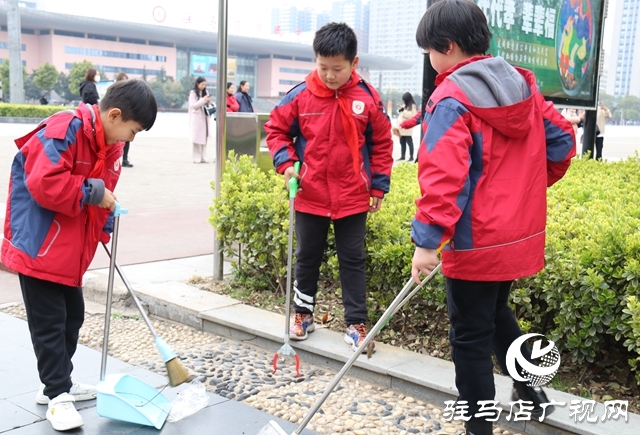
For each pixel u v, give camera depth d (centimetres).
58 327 300
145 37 7031
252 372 362
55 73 5578
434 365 342
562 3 623
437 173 232
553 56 622
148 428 299
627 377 331
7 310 462
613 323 309
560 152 269
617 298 308
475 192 244
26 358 377
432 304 382
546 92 622
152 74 7188
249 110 1343
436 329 387
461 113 238
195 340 411
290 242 358
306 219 369
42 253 287
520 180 249
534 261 252
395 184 500
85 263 301
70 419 294
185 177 1176
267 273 473
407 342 381
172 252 602
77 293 324
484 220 243
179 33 6969
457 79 242
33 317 297
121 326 434
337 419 309
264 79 7531
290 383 348
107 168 307
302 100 359
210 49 7581
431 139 238
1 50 6384
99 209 306
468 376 262
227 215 468
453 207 231
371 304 406
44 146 276
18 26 3606
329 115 353
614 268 316
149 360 378
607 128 4756
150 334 420
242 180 483
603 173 547
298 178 365
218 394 334
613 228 318
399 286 383
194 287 482
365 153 363
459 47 254
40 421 304
